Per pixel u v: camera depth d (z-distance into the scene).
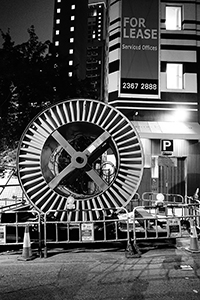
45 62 17.94
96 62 113.38
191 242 6.84
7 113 16.06
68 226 6.45
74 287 4.60
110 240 6.50
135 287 4.61
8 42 16.66
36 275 5.16
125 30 16.61
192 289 4.53
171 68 16.81
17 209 7.82
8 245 6.96
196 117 16.16
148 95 16.14
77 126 7.80
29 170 7.14
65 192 7.68
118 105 16.12
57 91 18.66
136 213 8.55
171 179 15.30
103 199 7.15
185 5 16.97
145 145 14.82
